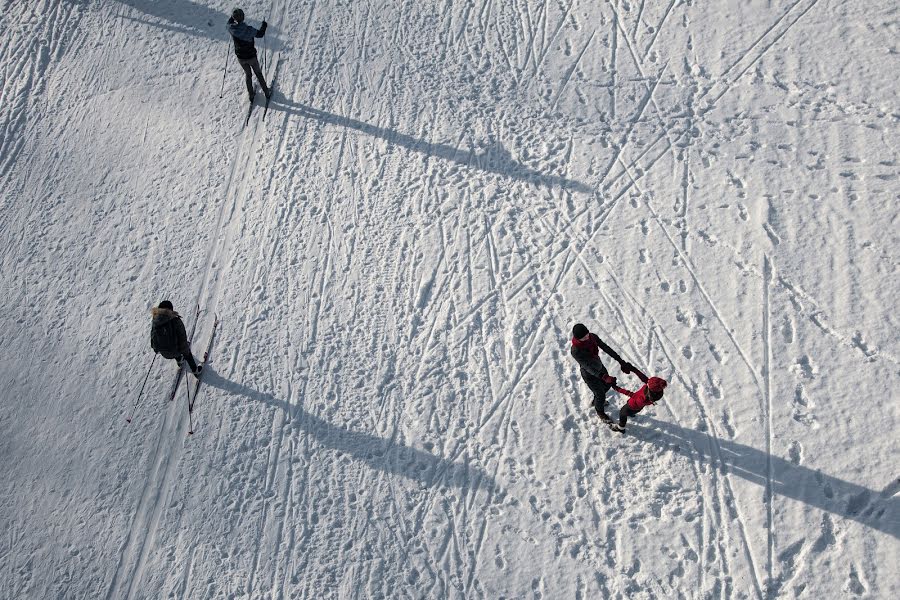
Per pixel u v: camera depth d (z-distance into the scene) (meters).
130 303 9.96
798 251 8.79
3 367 9.59
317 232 10.24
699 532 7.18
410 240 9.95
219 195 10.88
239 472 8.31
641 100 10.71
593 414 8.10
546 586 7.14
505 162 10.51
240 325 9.53
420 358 8.88
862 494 7.06
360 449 8.30
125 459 8.61
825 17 10.84
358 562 7.54
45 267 10.49
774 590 6.74
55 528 8.18
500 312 9.08
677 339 8.45
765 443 7.55
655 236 9.34
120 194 11.12
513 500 7.69
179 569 7.73
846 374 7.82
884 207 8.88
